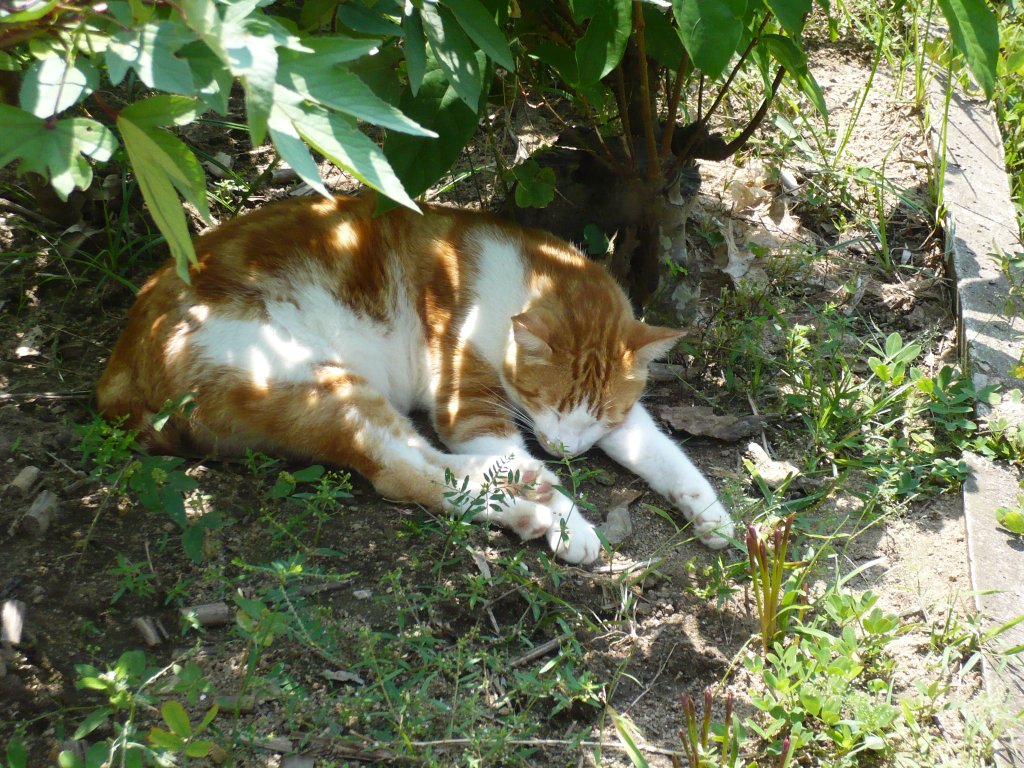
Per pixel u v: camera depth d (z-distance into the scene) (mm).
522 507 2848
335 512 2850
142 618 2453
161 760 1990
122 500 2779
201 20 1542
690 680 2539
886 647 2598
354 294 3180
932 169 4445
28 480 2734
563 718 2408
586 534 2832
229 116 4270
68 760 1939
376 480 2924
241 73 1525
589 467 3273
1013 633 2598
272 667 2391
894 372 3385
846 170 4441
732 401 3508
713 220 4117
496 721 2340
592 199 3740
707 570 2750
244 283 2982
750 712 2443
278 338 2953
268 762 2184
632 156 3465
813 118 4734
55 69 1689
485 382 3307
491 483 2777
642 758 2145
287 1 2961
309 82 1709
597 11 2547
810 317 3832
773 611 2510
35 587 2477
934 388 3291
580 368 3162
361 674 2406
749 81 4758
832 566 2852
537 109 4422
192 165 1771
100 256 3584
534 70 3678
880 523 3002
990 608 2676
